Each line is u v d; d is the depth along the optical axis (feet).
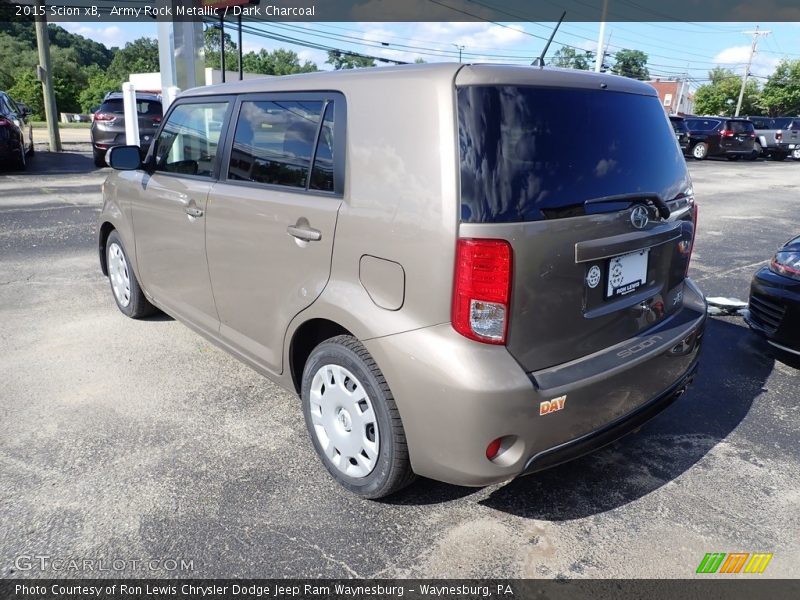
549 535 8.42
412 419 7.68
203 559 7.80
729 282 21.52
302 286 9.11
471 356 7.19
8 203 31.78
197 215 11.43
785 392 12.89
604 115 8.39
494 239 7.06
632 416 8.60
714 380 13.42
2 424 10.82
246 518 8.57
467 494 9.24
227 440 10.52
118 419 11.10
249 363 11.08
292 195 9.28
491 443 7.31
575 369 7.93
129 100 32.89
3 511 8.56
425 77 7.59
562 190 7.64
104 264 17.01
